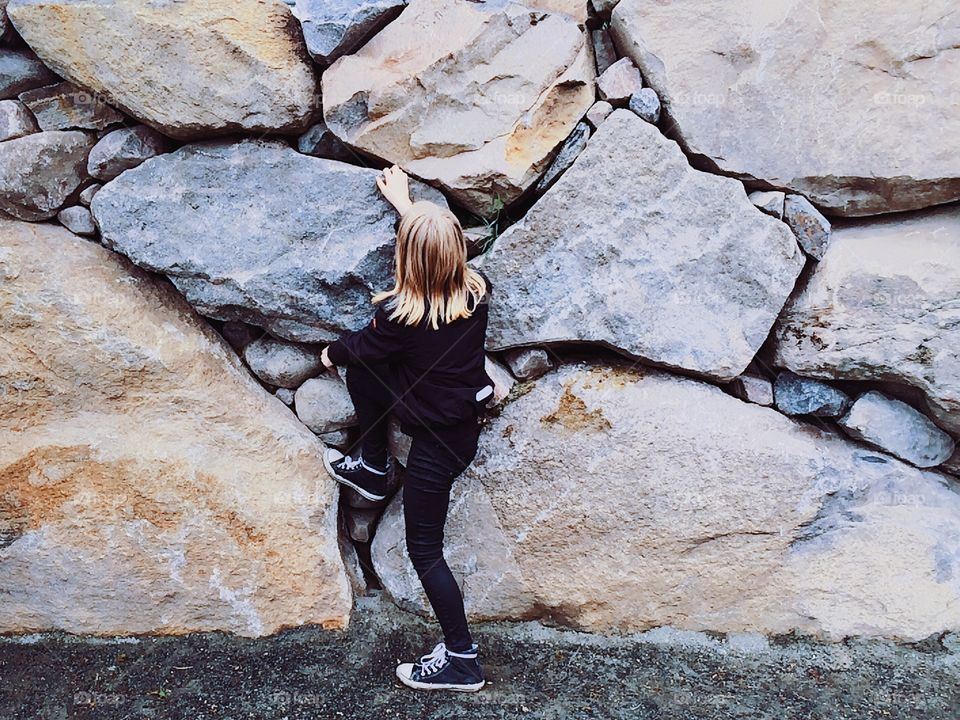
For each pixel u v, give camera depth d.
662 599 3.00
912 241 2.94
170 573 2.95
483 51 2.79
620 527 2.99
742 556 2.98
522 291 2.93
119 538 2.94
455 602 2.78
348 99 2.79
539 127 2.84
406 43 2.81
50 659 2.87
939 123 2.79
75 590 2.93
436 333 2.61
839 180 2.87
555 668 2.91
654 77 2.83
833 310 2.91
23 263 2.90
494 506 3.06
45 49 2.79
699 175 2.87
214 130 2.86
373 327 2.62
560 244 2.89
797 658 2.91
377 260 2.89
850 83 2.81
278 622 3.00
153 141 2.95
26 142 2.89
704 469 2.97
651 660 2.93
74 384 2.96
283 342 3.14
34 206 2.96
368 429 3.02
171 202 2.93
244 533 2.99
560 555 3.03
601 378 3.05
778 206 2.90
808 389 3.05
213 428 3.04
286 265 2.91
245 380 3.17
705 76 2.82
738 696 2.78
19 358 2.92
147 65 2.77
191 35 2.74
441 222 2.53
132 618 2.95
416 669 2.82
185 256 2.93
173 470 2.97
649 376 3.06
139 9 2.73
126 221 2.94
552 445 3.01
